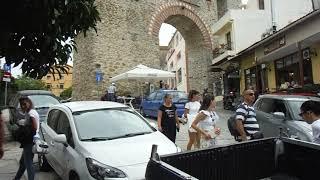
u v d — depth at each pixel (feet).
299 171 14.90
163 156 12.56
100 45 100.32
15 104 52.60
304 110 18.70
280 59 72.13
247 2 118.42
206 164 13.71
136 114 27.12
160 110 30.71
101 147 21.76
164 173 10.54
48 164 31.17
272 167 15.64
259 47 72.13
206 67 117.70
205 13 119.55
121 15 104.53
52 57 17.02
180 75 168.86
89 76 100.78
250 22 94.89
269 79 76.69
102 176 19.58
